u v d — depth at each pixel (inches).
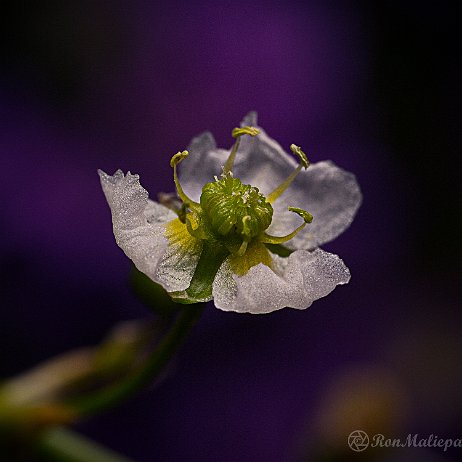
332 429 4.4
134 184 3.6
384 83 5.1
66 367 4.1
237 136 3.8
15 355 4.8
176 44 5.0
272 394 4.9
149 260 3.6
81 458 4.1
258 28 5.0
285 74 5.0
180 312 3.8
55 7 5.0
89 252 4.8
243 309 3.6
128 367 4.2
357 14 5.1
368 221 5.0
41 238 4.8
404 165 5.1
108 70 5.0
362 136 5.0
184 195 3.8
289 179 3.8
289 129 4.9
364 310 5.0
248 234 3.7
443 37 5.3
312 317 4.9
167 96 4.9
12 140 4.8
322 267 3.6
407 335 5.0
